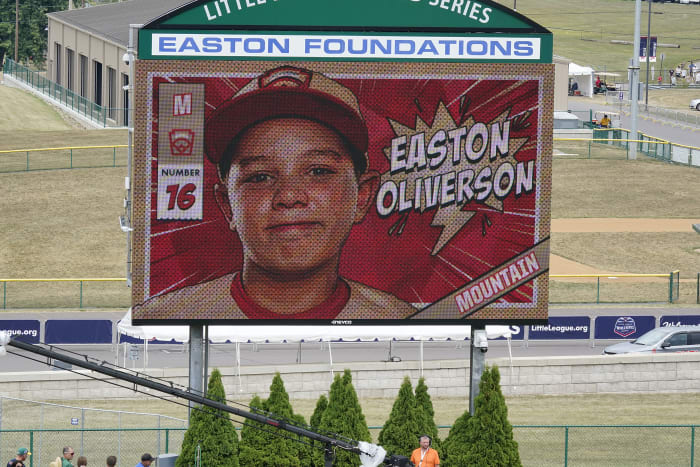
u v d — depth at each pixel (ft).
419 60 138.10
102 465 175.63
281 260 138.21
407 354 245.04
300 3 136.77
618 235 352.69
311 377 217.56
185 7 135.13
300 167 137.59
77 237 338.34
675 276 312.50
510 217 140.26
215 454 140.67
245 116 136.67
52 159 418.72
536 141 139.64
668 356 228.43
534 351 248.73
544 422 205.36
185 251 137.39
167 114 135.74
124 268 317.63
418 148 138.72
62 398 210.18
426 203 139.33
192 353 140.05
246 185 137.18
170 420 199.52
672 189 409.28
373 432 195.42
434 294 140.36
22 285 299.79
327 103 137.49
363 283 139.33
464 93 138.72
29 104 571.69
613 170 432.25
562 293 294.05
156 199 136.46
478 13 138.31
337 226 138.62
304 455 144.36
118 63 494.18
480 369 144.77
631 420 208.33
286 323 138.82
